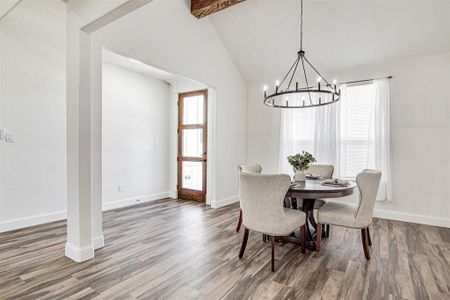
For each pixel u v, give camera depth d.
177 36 3.61
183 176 5.37
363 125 4.14
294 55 4.36
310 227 3.42
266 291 1.95
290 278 2.15
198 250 2.71
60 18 2.98
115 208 4.50
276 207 2.28
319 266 2.37
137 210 4.38
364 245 2.53
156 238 3.05
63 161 3.75
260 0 3.65
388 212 3.98
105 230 3.32
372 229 3.47
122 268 2.28
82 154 2.36
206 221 3.77
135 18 3.02
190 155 5.25
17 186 3.29
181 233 3.24
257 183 2.31
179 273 2.21
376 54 3.89
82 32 2.33
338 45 3.93
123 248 2.73
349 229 3.45
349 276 2.19
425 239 3.09
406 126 3.84
